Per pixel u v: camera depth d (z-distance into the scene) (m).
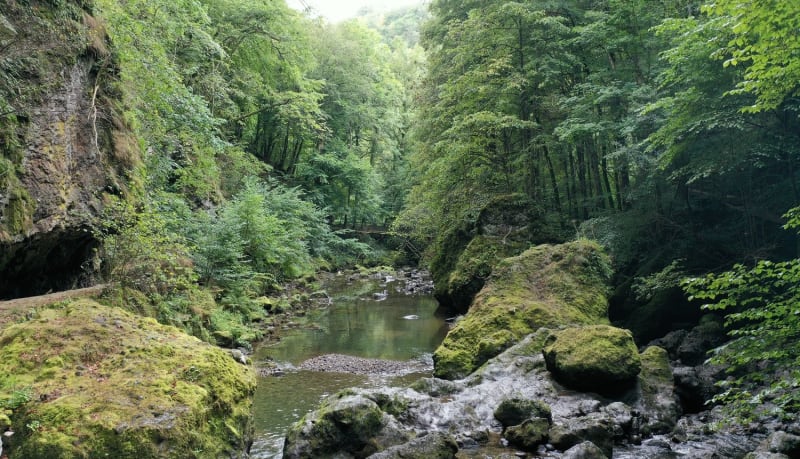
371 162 47.94
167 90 14.09
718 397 6.22
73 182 8.91
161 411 4.58
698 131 10.94
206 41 18.81
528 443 6.85
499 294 12.83
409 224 29.77
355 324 17.09
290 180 38.62
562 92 20.05
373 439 6.55
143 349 5.43
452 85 20.23
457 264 18.36
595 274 13.45
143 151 12.38
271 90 28.73
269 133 38.50
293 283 24.03
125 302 9.11
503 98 19.92
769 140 11.23
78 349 5.22
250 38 26.97
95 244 9.84
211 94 21.72
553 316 11.62
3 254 7.48
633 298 14.28
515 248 17.64
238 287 16.33
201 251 15.65
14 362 4.90
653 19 15.09
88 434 4.20
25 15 8.66
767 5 6.54
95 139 9.70
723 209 14.34
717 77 10.45
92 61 10.02
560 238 18.17
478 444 7.04
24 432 4.18
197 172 17.41
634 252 14.91
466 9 24.11
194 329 11.51
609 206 18.12
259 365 11.60
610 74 16.30
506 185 21.81
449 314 19.02
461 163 20.95
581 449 6.24
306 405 8.88
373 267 36.25
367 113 42.28
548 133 20.36
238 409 5.41
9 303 6.70
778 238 12.60
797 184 11.75
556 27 17.98
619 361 8.43
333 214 39.16
